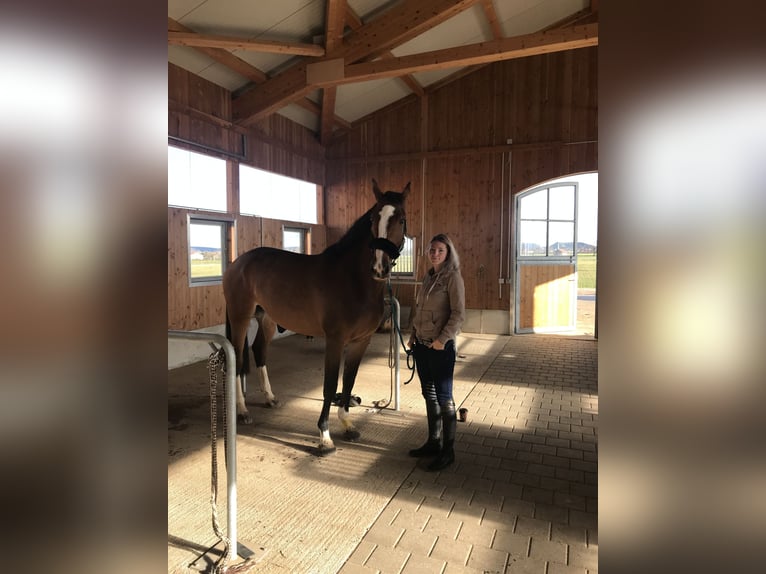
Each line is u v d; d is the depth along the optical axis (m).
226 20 4.37
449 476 2.36
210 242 5.24
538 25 6.11
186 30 4.29
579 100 6.37
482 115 6.81
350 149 7.53
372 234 2.63
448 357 2.40
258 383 4.08
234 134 5.57
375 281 2.67
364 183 7.48
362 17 4.91
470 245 6.95
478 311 6.95
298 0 4.32
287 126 6.64
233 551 1.67
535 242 6.87
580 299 11.48
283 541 1.80
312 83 5.18
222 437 2.86
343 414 2.86
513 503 2.10
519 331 6.83
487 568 1.66
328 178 7.67
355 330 2.69
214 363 1.73
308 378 4.26
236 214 5.50
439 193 7.07
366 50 4.95
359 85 6.28
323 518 1.97
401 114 7.22
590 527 1.92
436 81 6.89
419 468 2.44
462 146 6.93
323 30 4.92
